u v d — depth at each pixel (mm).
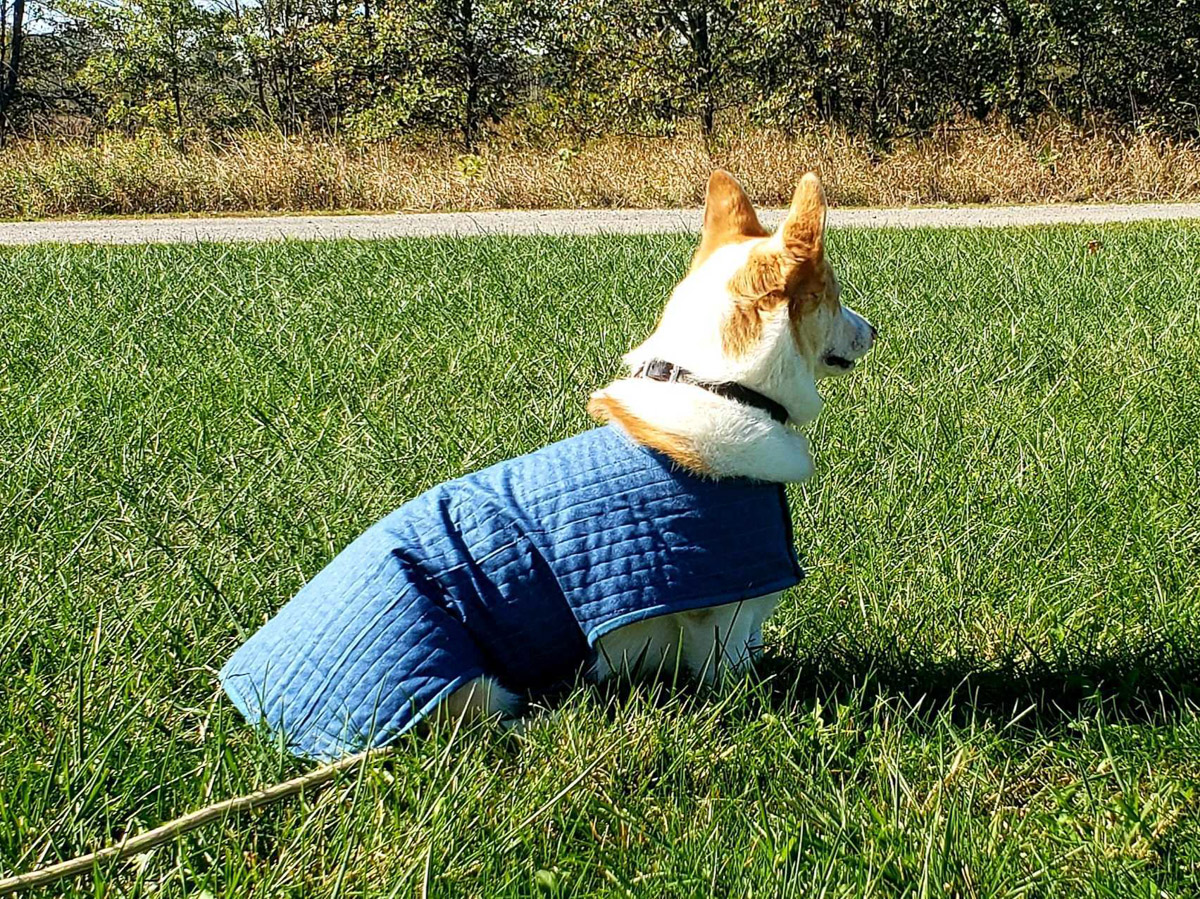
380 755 1632
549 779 1645
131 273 5105
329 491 2346
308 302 4305
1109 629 1944
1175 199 9703
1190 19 12711
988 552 2146
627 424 1707
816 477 2396
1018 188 9914
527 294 4320
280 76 19469
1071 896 1494
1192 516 2221
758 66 13703
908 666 1881
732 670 1786
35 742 1711
